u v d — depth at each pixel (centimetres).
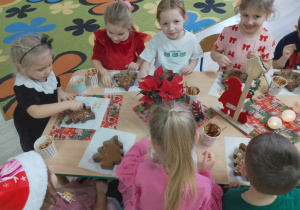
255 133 116
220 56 166
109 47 181
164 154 76
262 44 162
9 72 280
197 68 282
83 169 104
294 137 113
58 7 399
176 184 76
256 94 137
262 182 75
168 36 165
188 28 341
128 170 95
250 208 85
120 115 129
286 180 72
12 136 219
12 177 71
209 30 336
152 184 85
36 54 113
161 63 176
